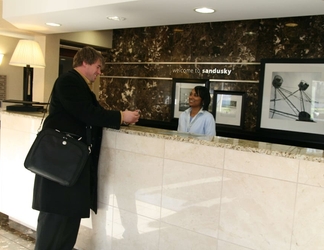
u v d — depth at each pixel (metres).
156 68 4.66
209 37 4.15
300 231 1.61
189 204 1.94
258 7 2.15
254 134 3.77
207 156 1.85
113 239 2.30
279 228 1.66
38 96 4.25
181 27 4.38
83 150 1.98
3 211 3.03
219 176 1.82
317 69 3.42
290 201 1.62
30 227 2.83
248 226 1.75
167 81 4.56
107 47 5.05
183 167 1.94
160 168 2.03
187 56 4.35
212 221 1.86
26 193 2.81
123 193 2.21
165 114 4.61
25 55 3.53
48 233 2.08
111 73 5.16
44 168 1.97
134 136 2.13
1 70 4.86
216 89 4.12
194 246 1.93
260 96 3.76
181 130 3.04
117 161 2.22
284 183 1.63
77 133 2.04
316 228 1.57
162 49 4.58
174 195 1.99
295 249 1.63
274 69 3.67
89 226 2.42
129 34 4.91
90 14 2.62
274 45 3.70
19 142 2.82
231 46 3.99
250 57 3.86
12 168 2.91
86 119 1.96
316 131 3.47
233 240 1.80
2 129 2.97
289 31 3.60
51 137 1.99
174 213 2.00
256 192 1.71
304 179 1.58
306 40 3.50
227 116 4.03
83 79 2.09
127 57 4.96
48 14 2.73
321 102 3.42
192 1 2.10
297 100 3.55
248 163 1.72
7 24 3.72
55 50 4.29
